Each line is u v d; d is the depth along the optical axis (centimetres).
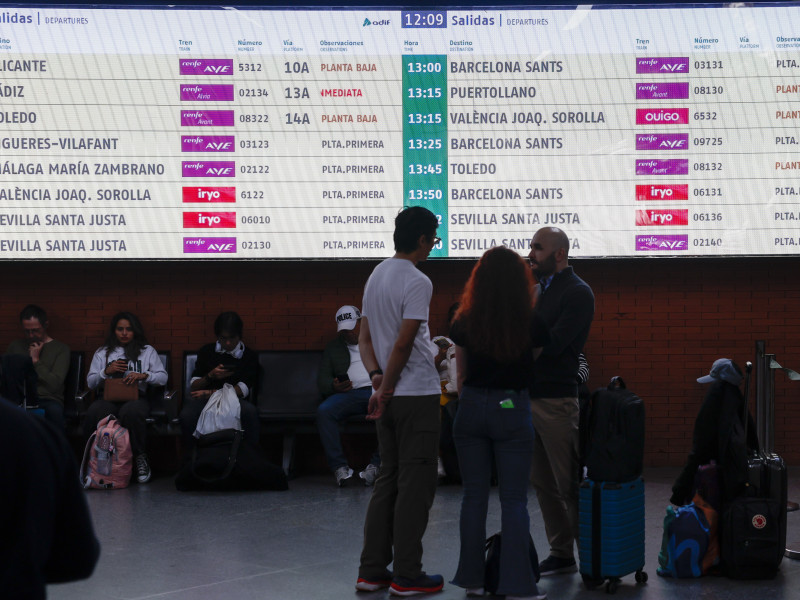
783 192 934
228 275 979
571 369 600
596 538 555
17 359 829
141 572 605
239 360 940
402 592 553
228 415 885
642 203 936
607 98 933
